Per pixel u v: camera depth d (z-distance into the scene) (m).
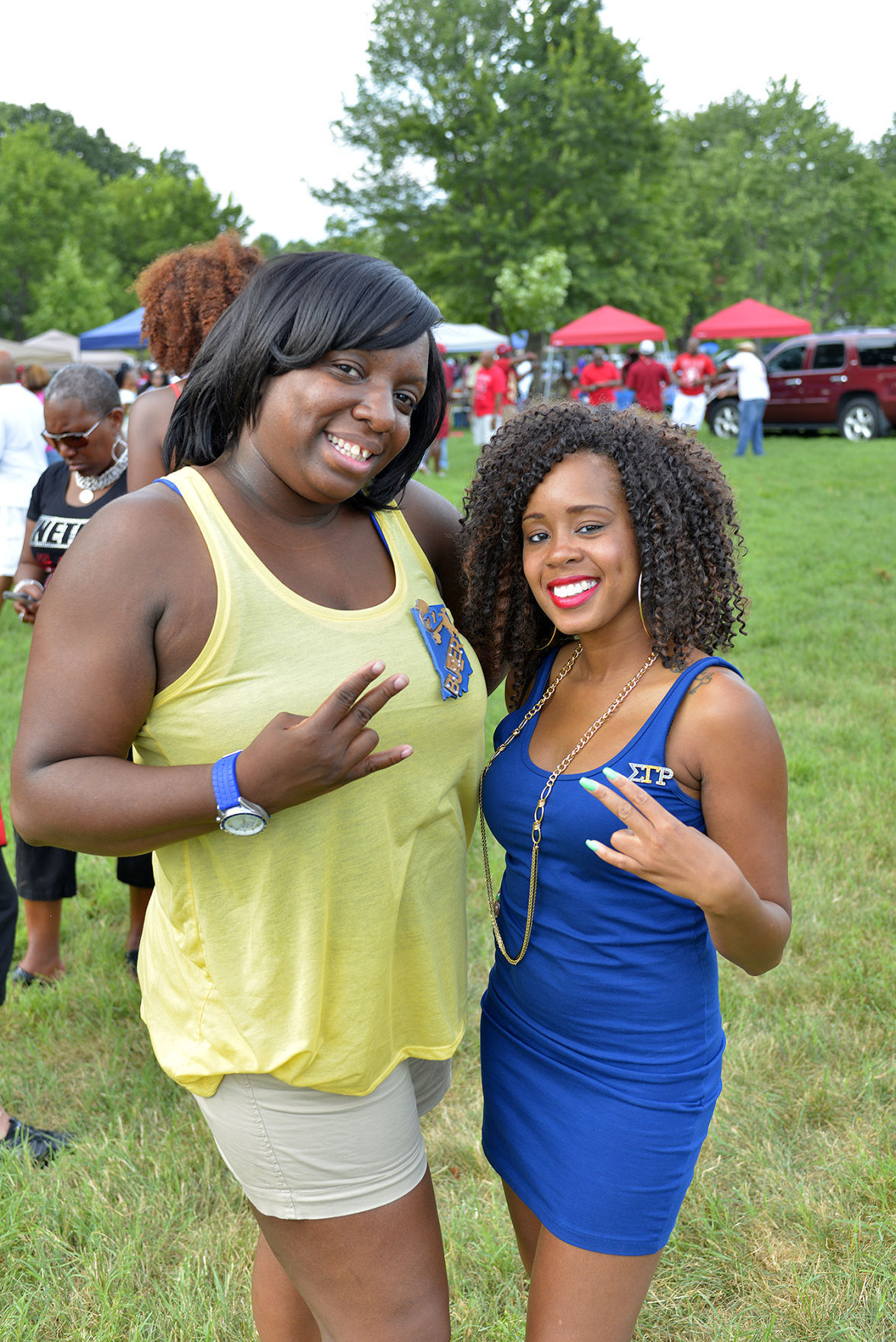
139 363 21.84
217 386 1.49
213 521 1.45
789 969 3.44
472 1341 2.20
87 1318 2.28
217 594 1.42
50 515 3.44
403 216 39.31
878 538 9.98
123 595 1.38
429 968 1.66
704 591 1.61
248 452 1.50
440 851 1.67
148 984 1.68
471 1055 3.16
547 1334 1.60
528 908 1.66
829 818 4.44
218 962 1.52
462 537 1.82
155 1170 2.68
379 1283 1.61
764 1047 3.07
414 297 1.47
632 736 1.58
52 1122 2.95
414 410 1.64
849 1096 2.87
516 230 37.72
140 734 1.48
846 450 17.03
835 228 62.56
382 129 38.75
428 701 1.57
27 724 1.40
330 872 1.50
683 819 1.57
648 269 39.12
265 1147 1.57
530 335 36.81
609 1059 1.61
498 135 37.41
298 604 1.47
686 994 1.61
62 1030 3.31
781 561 9.15
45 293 43.28
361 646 1.51
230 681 1.43
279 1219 1.61
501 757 1.75
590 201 37.91
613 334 23.31
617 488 1.61
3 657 7.29
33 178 48.97
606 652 1.67
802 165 65.25
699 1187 2.55
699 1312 2.27
